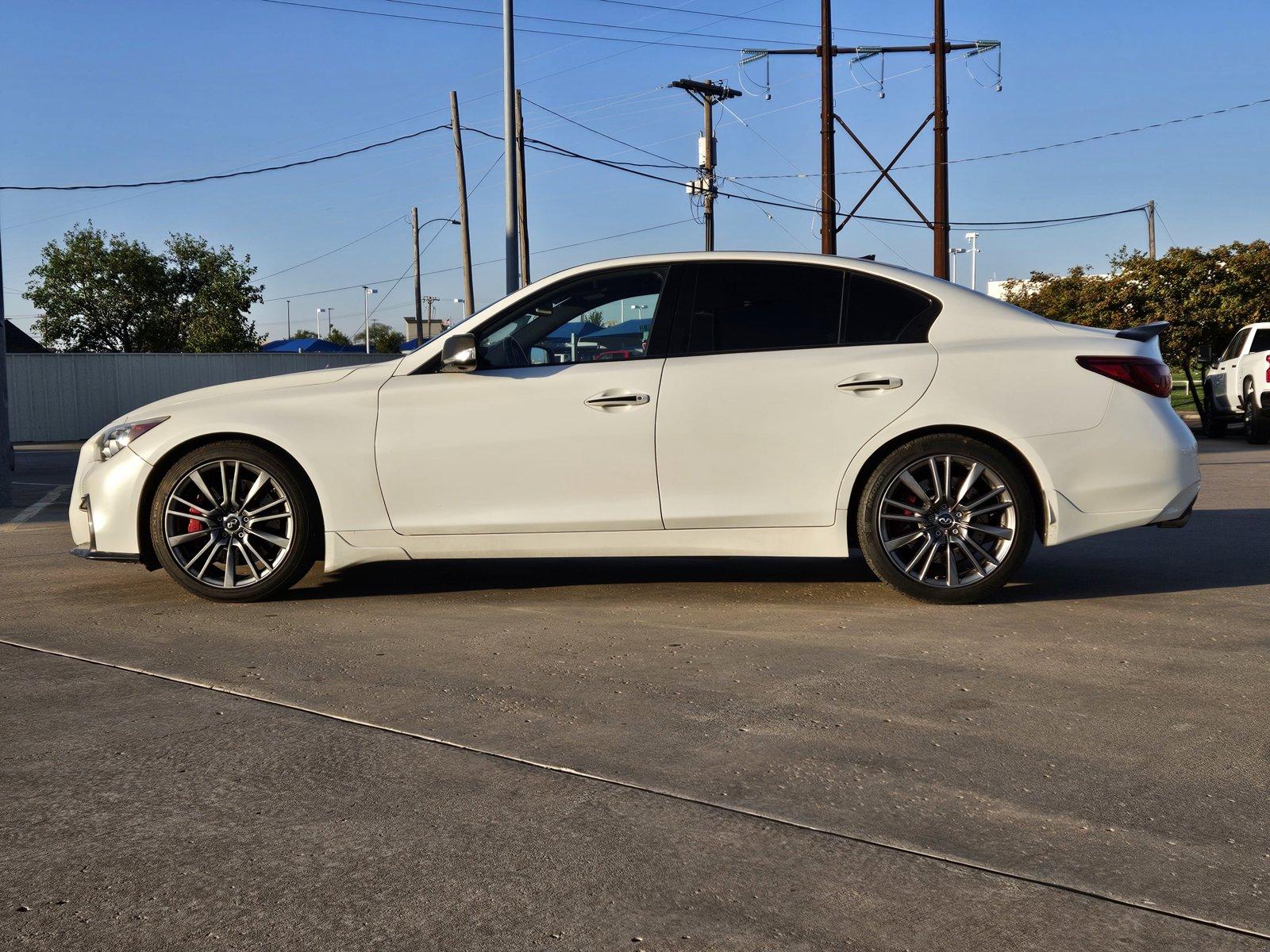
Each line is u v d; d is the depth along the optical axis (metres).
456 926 2.32
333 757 3.29
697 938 2.27
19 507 11.18
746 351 5.27
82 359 32.84
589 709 3.72
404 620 5.09
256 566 5.47
